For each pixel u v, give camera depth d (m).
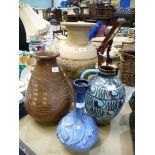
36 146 0.62
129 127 0.72
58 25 1.64
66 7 3.46
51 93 0.64
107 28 1.89
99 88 0.62
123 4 2.86
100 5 3.36
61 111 0.66
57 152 0.60
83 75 0.68
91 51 0.80
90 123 0.58
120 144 0.64
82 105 0.56
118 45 1.52
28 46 1.40
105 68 0.66
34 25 1.32
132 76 0.99
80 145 0.54
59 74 0.66
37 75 0.64
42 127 0.70
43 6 4.13
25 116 0.76
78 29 0.76
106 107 0.62
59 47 0.82
